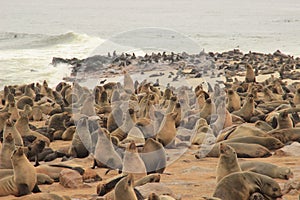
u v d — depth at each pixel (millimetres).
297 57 99625
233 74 80750
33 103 50250
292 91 59938
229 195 18156
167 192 20359
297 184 20984
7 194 21469
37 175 23766
